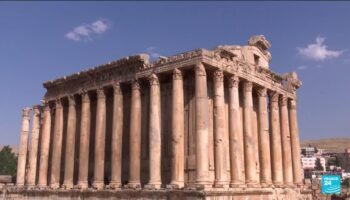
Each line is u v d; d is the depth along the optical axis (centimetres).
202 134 3684
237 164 4016
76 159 5231
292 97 5525
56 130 5369
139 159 4259
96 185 4528
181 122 3938
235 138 4084
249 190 3975
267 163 4572
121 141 4516
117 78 4647
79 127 5331
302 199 5081
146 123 4481
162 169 4206
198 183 3575
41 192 5166
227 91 4412
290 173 5075
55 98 5525
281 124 5219
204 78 3831
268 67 5297
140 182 4319
